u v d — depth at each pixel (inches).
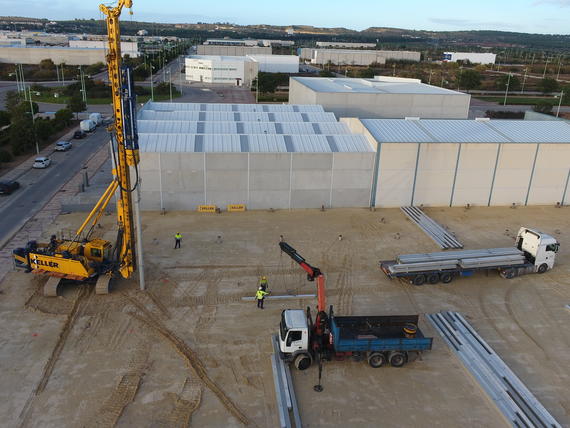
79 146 2549.2
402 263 1168.8
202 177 1576.0
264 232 1460.4
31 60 6166.3
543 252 1246.3
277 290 1128.8
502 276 1237.1
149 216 1550.2
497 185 1774.1
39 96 4188.0
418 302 1104.8
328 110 2429.9
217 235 1423.5
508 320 1046.4
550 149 1752.0
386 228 1534.2
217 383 815.7
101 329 951.6
